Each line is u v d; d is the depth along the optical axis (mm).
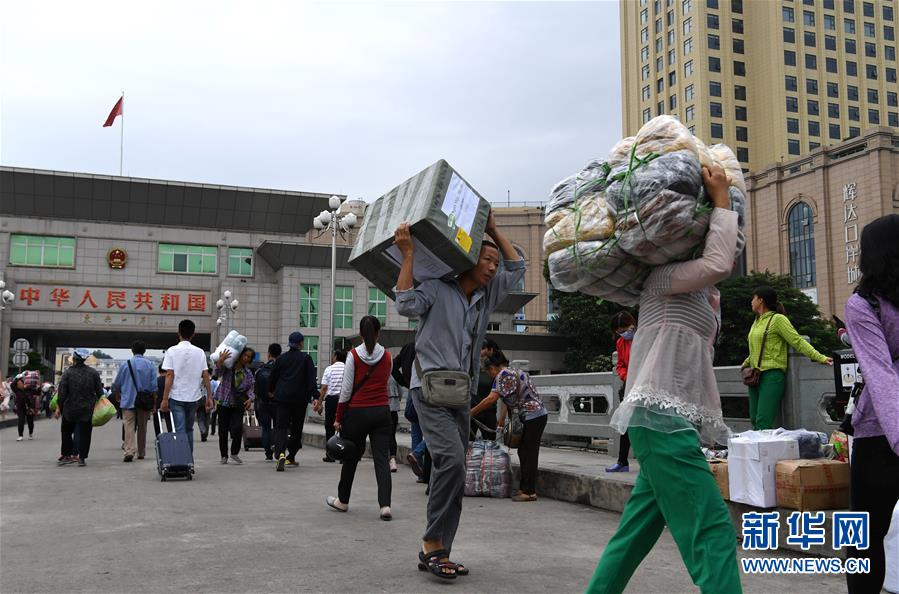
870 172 53438
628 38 81562
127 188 44000
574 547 5039
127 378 11414
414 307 4113
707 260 2902
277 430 10000
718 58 72250
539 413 7215
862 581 2744
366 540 5195
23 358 34250
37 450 14188
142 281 45000
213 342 45656
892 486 2650
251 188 46031
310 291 46031
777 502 4875
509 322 50125
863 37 75062
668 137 3096
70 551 4828
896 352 2646
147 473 9586
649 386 2939
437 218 4008
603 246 3127
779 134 69938
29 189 42688
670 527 2857
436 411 4227
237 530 5555
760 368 6613
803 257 58656
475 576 4230
